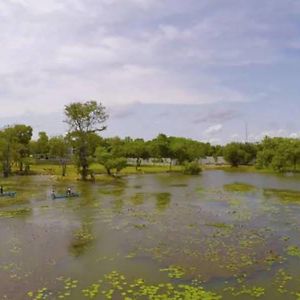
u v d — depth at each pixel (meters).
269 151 130.12
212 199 56.62
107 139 151.38
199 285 21.59
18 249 29.30
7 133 107.12
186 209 47.25
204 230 35.34
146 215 43.06
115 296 19.95
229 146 161.88
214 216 42.50
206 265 25.09
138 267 24.83
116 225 37.72
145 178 97.75
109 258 26.89
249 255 27.33
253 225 37.62
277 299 19.62
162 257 26.97
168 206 49.69
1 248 29.58
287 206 49.75
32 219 41.09
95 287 21.28
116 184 80.69
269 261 25.86
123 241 31.53
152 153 145.00
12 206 50.00
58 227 37.00
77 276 23.22
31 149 138.12
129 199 56.41
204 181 89.00
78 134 91.69
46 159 144.88
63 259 26.73
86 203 52.38
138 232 34.66
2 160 100.69
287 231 34.97
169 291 20.56
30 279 22.72
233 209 47.31
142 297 19.75
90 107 93.38
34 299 19.77
